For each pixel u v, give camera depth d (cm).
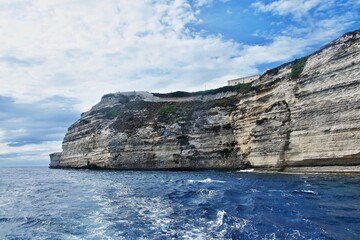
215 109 7150
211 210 1752
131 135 8194
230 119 6712
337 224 1355
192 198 2323
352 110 3834
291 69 5253
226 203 1975
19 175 8094
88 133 9662
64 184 4378
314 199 2044
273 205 1842
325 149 4106
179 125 7438
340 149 3912
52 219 1752
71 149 10306
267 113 5372
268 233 1238
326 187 2655
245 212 1653
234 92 8125
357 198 2044
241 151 6303
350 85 3938
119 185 3816
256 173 5047
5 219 1812
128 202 2302
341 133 3922
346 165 3900
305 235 1198
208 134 6988
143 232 1373
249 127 6081
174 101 9075
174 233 1330
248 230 1293
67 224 1609
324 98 4244
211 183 3541
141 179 4772
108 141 8600
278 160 4938
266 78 5847
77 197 2727
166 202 2225
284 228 1303
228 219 1498
